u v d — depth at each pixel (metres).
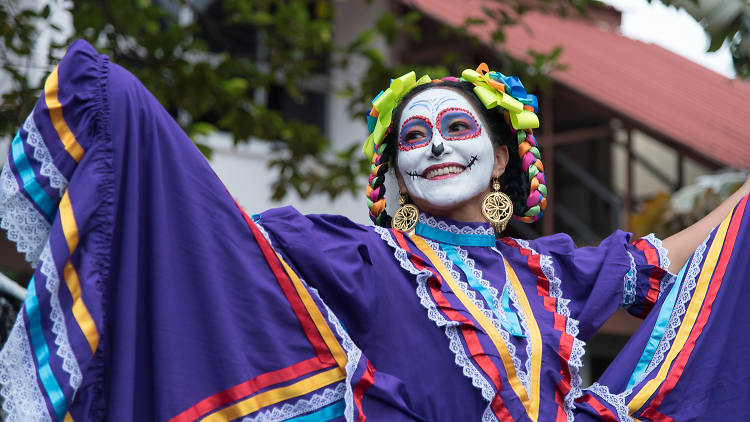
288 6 10.47
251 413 3.61
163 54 8.93
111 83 3.68
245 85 9.48
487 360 3.95
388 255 4.15
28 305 3.44
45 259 3.46
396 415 3.84
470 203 4.48
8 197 3.54
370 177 4.69
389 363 3.96
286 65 10.57
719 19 4.07
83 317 3.45
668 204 11.57
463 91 4.54
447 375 3.95
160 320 3.57
